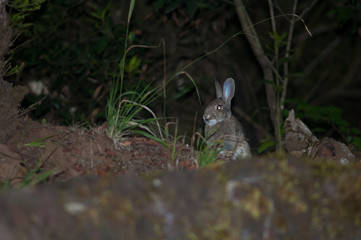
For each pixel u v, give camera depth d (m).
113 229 4.69
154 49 16.58
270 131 19.20
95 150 8.22
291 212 5.21
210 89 16.81
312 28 20.61
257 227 5.07
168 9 12.98
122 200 4.88
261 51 13.75
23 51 14.22
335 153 10.34
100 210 4.73
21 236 4.29
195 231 4.92
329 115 13.91
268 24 17.83
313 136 10.44
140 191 5.02
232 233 4.98
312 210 5.29
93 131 9.10
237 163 5.77
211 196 5.09
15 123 8.09
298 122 10.43
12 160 7.16
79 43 15.23
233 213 5.04
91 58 14.48
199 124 16.84
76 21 15.83
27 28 12.79
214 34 17.61
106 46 14.39
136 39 14.68
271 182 5.29
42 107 14.41
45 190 4.81
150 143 9.32
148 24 16.56
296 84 21.89
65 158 7.76
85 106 15.66
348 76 23.30
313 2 14.92
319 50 22.33
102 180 5.18
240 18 13.86
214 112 11.02
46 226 4.45
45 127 8.84
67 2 14.47
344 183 5.48
